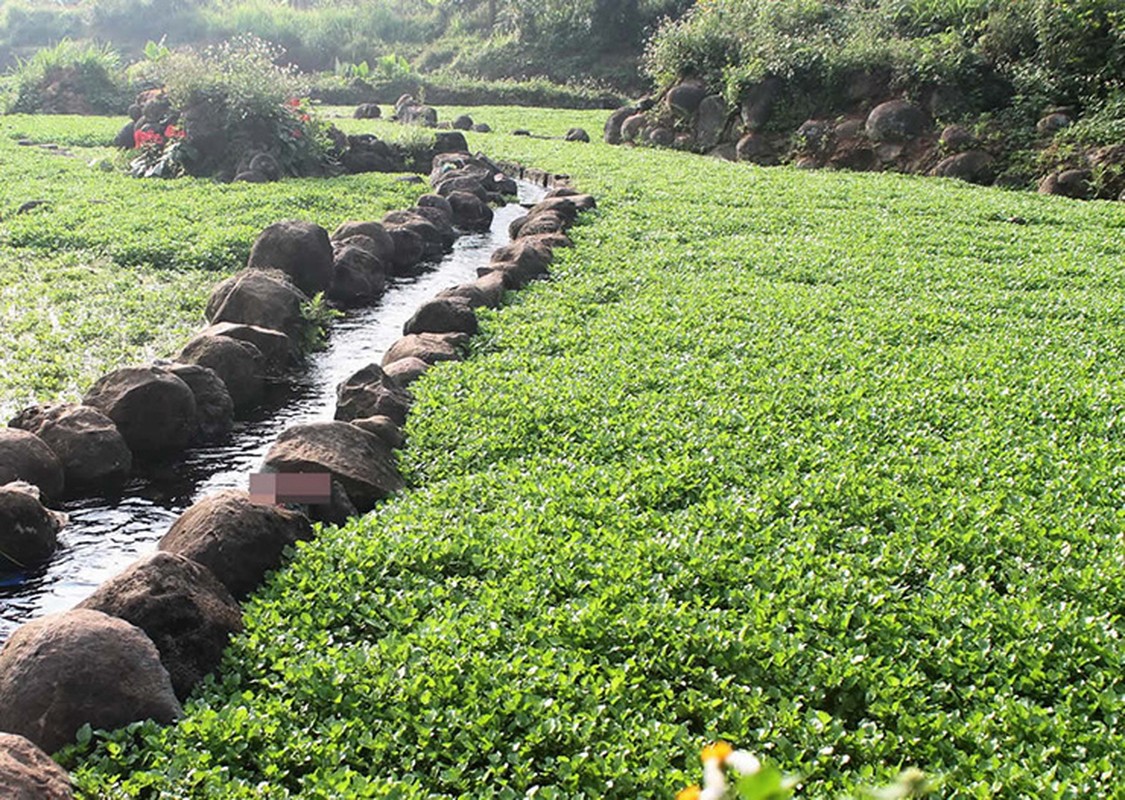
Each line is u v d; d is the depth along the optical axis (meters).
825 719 4.79
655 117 32.06
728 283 13.70
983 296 12.94
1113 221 18.30
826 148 27.20
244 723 4.87
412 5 60.47
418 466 8.37
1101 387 9.24
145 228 16.22
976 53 26.05
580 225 18.06
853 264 14.84
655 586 6.03
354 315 13.99
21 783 4.04
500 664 5.25
